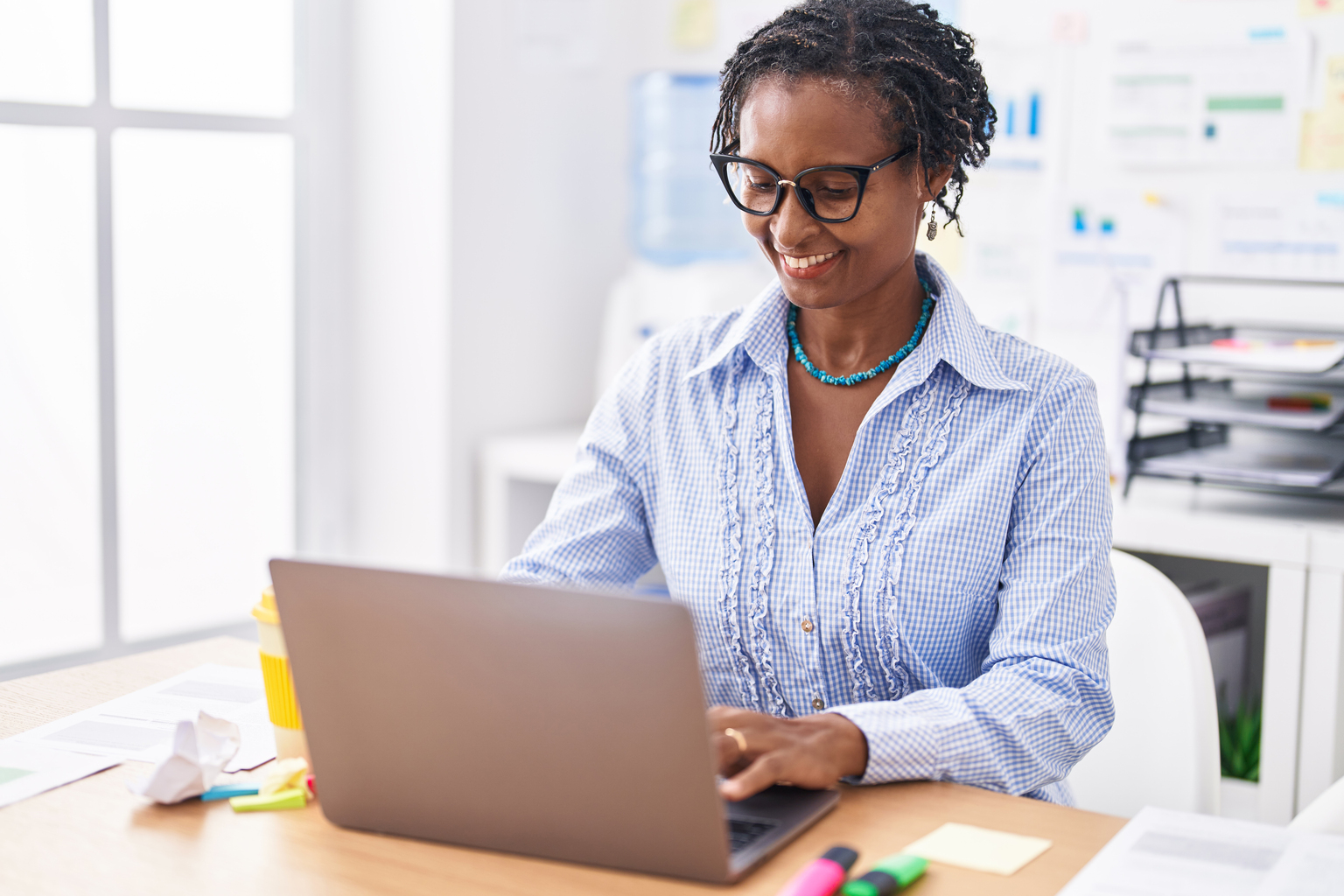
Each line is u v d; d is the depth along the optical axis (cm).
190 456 256
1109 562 117
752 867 84
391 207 266
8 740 108
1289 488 213
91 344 238
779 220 114
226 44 251
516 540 273
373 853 88
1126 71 232
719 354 128
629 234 301
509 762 85
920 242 256
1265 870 83
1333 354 200
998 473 117
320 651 87
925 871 84
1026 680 108
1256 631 222
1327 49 215
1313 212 219
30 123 223
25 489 233
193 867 86
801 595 120
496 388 274
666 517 129
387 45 262
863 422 121
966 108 118
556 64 277
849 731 99
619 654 79
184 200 248
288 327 268
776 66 114
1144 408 207
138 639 251
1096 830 92
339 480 279
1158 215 232
